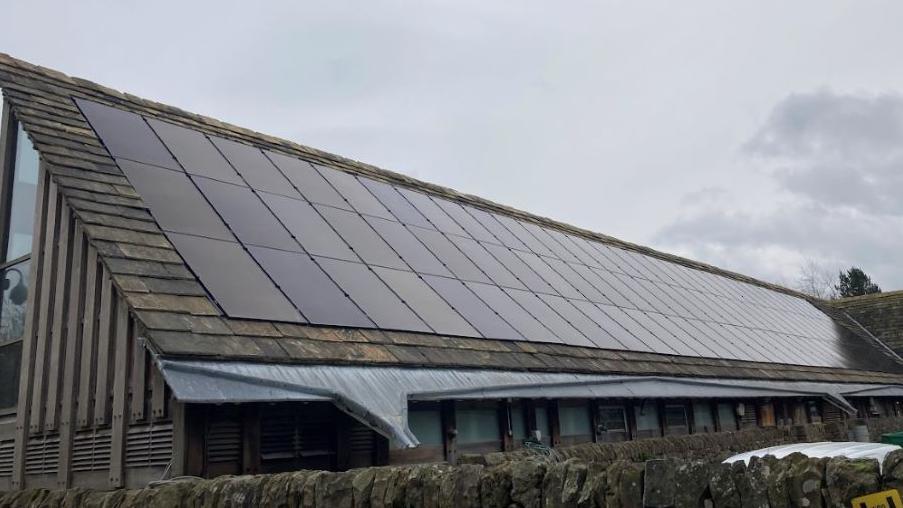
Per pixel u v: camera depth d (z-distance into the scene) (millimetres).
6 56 11016
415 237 13352
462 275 12938
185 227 9352
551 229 20078
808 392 16562
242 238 9812
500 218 18094
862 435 16828
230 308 8195
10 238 10727
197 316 7762
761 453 6797
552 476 4789
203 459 7133
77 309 8711
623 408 12766
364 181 14781
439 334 10258
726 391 14125
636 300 17625
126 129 11062
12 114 11211
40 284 9617
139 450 7484
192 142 11875
